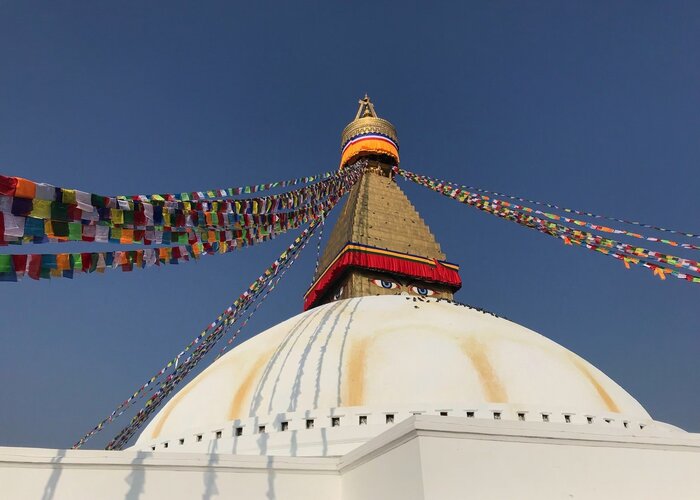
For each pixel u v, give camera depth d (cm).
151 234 589
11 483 827
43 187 457
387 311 1491
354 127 2467
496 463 821
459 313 1536
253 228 800
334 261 1917
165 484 887
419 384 1191
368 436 1095
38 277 475
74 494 842
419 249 1988
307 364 1272
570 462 866
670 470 924
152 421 1477
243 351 1497
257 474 942
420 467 776
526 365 1283
